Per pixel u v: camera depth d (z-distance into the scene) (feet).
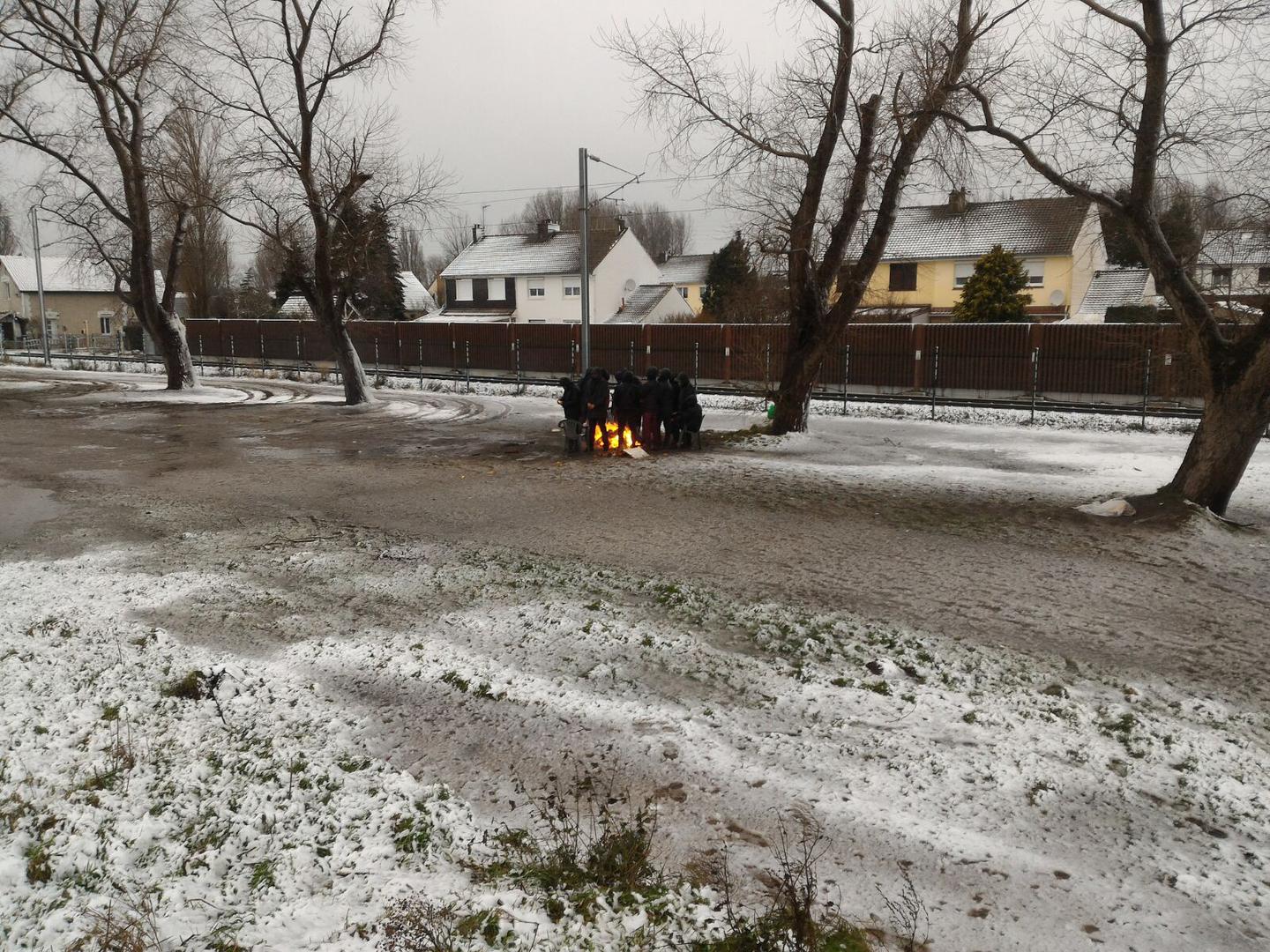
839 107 57.36
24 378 123.54
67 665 21.76
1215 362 36.78
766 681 21.21
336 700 20.26
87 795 15.66
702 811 15.69
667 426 60.80
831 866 14.06
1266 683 21.11
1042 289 136.46
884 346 95.40
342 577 29.94
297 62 74.38
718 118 58.23
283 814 15.23
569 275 179.52
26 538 35.83
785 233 61.93
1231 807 15.72
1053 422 72.23
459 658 22.58
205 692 20.25
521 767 17.28
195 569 30.94
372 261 94.38
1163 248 37.93
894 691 20.61
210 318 170.71
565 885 13.16
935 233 146.30
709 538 35.45
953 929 12.51
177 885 13.21
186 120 102.37
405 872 13.57
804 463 53.88
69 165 92.22
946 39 53.06
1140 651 23.09
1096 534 35.53
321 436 67.41
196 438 66.28
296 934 11.91
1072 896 13.30
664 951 11.62
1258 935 12.40
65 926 12.16
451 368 130.93
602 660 22.53
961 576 29.84
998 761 17.38
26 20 83.56
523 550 33.58
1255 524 37.14
